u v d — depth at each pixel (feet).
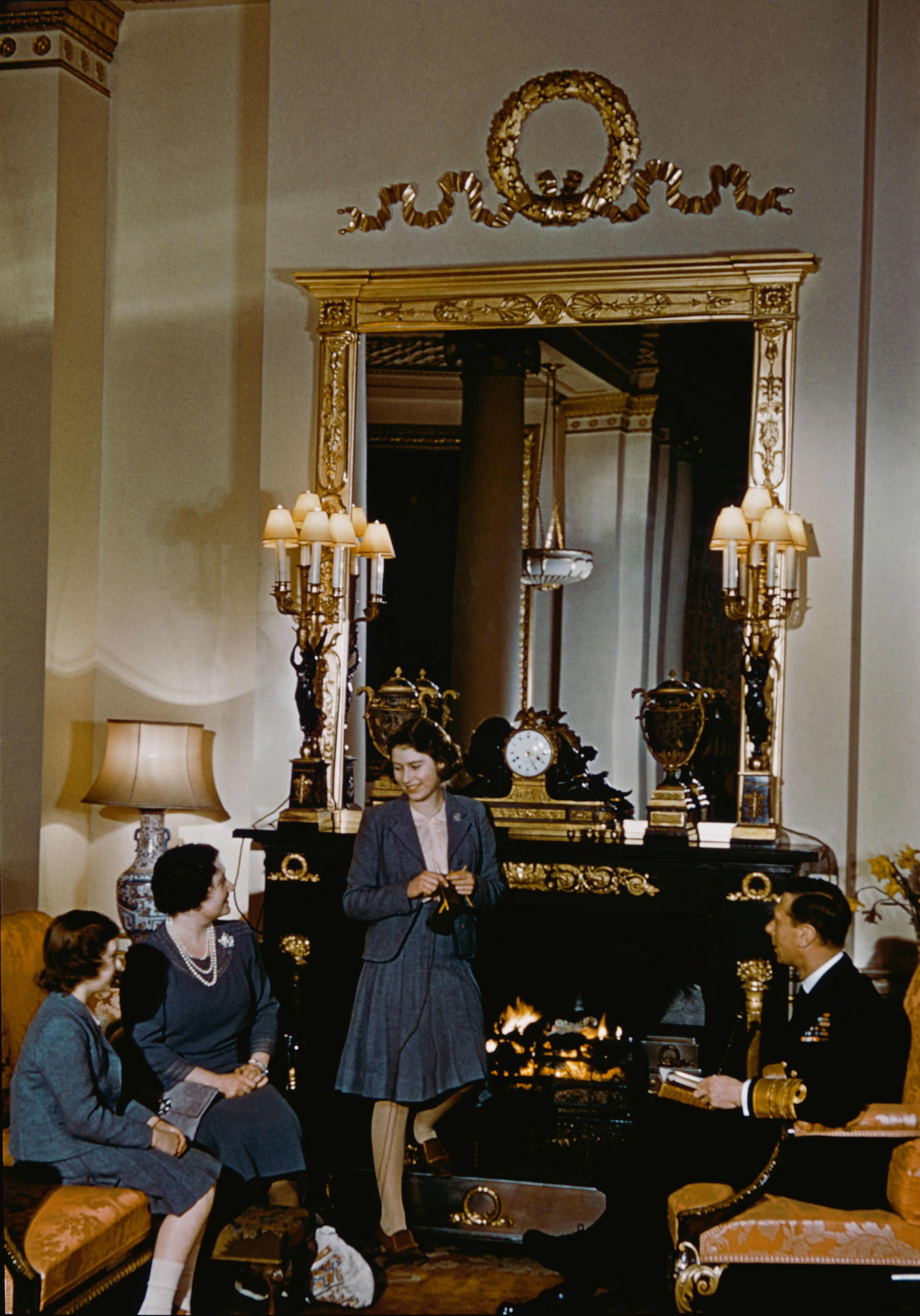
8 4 16.61
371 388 15.93
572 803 14.43
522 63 15.70
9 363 16.60
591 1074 14.25
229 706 16.93
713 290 15.02
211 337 17.19
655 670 15.16
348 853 14.05
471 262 15.84
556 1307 11.41
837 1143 10.79
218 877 12.42
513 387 15.61
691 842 14.33
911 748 14.78
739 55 15.17
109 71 17.48
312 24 16.25
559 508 15.51
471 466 15.71
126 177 17.46
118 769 15.71
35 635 16.43
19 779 16.43
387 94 16.05
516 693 15.53
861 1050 10.60
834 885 11.84
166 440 17.28
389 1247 12.68
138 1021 12.12
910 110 15.03
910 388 14.97
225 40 17.22
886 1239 10.34
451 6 15.88
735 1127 12.04
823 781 14.76
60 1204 10.45
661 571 15.19
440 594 15.74
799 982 14.12
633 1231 11.73
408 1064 12.36
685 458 15.15
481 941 14.88
